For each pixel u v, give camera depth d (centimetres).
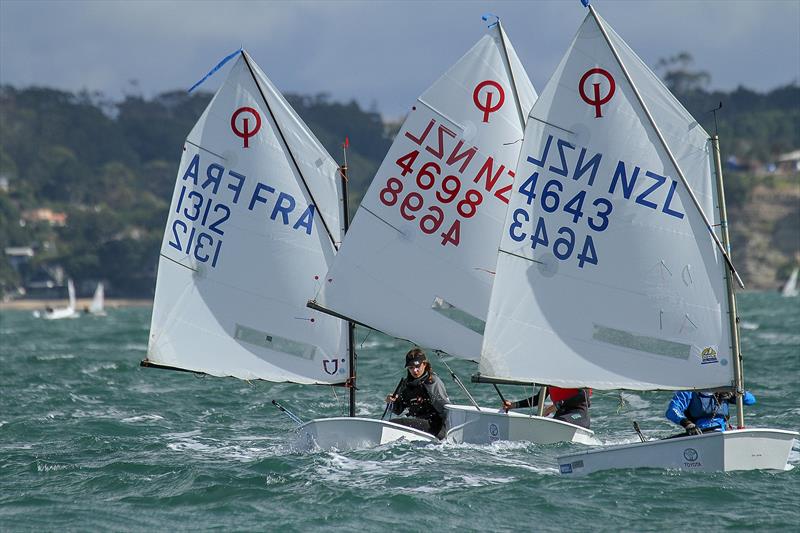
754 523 4631
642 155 5581
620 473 5416
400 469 5628
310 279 6569
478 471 5569
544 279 5756
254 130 6575
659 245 5578
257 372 6631
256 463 5881
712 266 5497
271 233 6588
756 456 5409
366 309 6419
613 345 5669
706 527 4603
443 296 6425
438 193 6400
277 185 6569
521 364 5806
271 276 6594
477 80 6362
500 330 5816
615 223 5641
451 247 6412
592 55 5628
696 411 5644
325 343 6550
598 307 5691
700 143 5503
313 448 6328
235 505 5050
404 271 6419
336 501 5056
